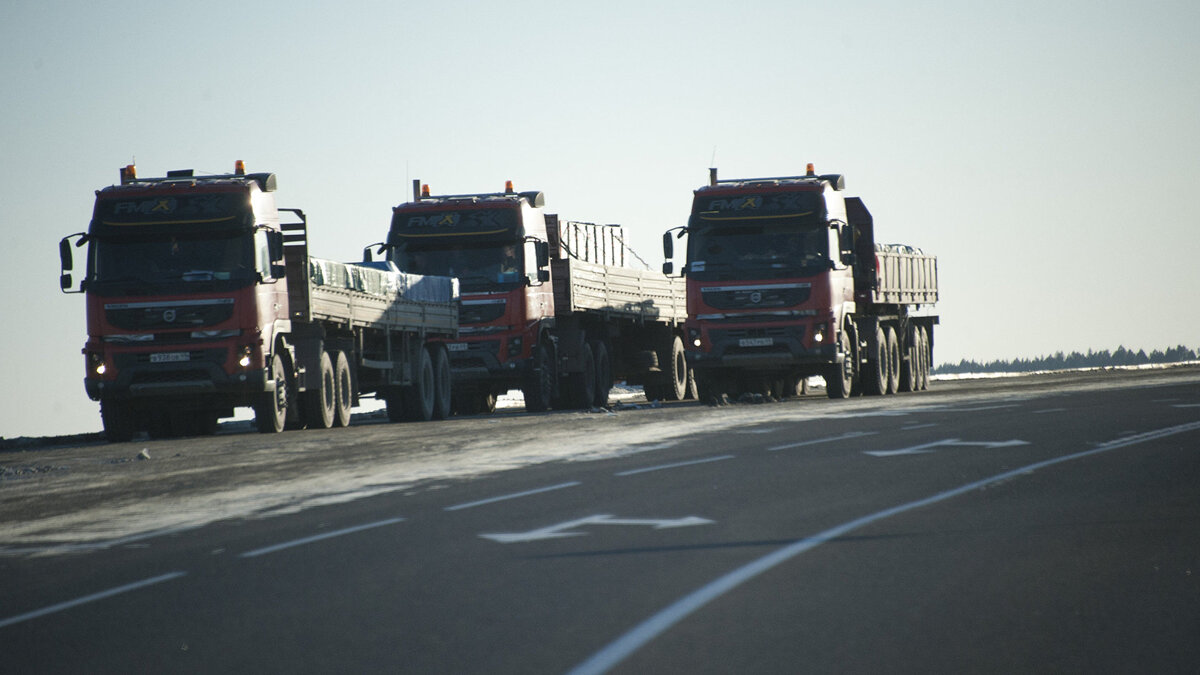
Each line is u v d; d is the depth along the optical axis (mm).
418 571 14367
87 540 17969
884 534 16094
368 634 11422
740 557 14633
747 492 20422
